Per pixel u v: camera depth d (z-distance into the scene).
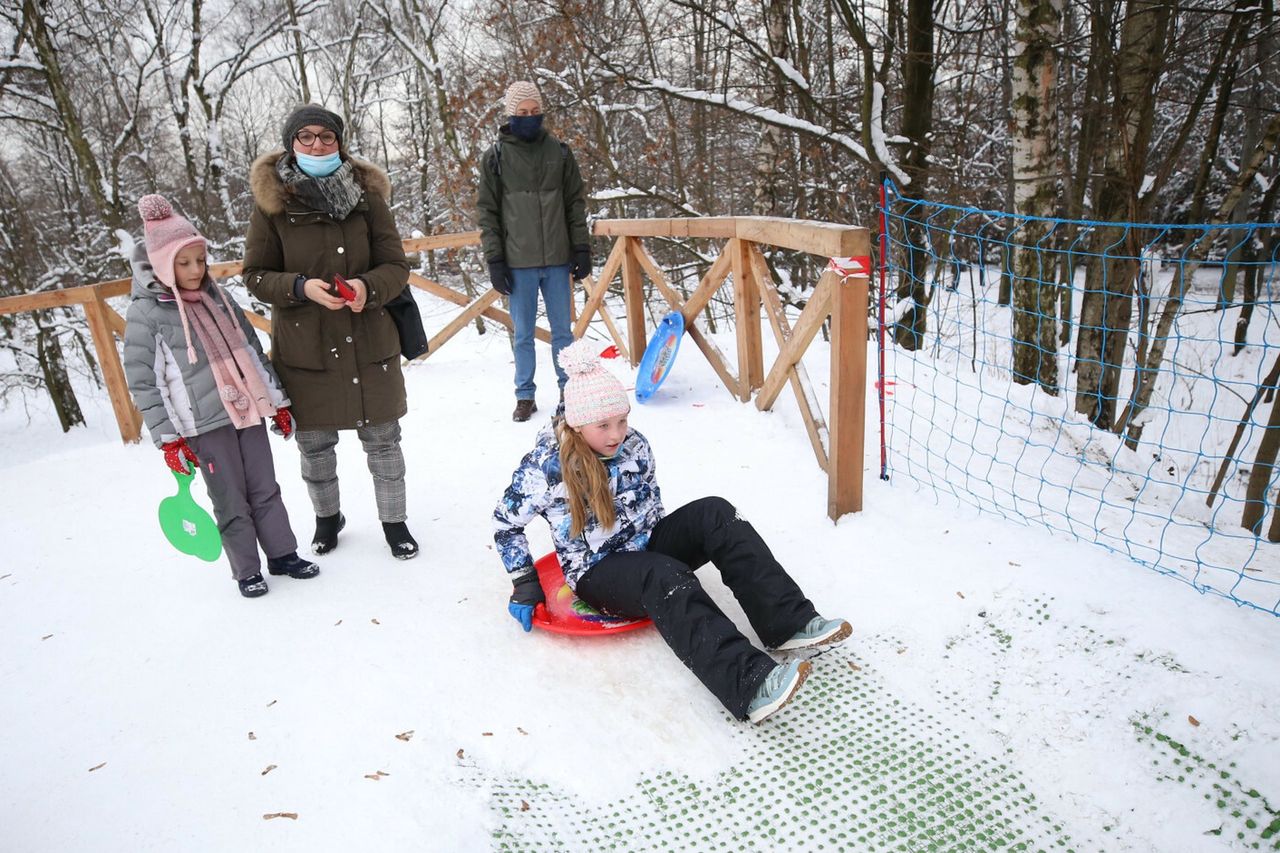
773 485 3.35
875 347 6.38
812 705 2.15
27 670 2.48
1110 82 7.27
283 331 2.66
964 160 10.73
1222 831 1.68
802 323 3.36
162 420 2.44
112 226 13.30
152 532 3.50
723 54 11.40
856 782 1.90
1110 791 1.81
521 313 4.43
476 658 2.39
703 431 4.04
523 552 2.43
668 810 1.86
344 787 1.92
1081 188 9.01
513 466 3.92
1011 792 1.85
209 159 14.87
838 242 2.72
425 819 1.81
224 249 15.07
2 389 14.71
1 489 4.21
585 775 1.96
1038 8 5.87
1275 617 2.21
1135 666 2.10
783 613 2.21
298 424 2.76
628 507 2.40
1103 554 2.59
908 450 3.65
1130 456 3.96
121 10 13.59
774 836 1.78
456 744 2.05
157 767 2.02
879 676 2.23
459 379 5.71
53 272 13.45
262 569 3.03
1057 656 2.20
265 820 1.83
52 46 12.23
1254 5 6.20
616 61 9.77
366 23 16.73
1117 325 7.03
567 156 4.35
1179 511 3.41
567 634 2.45
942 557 2.68
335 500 3.07
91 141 15.14
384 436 2.85
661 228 4.61
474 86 12.78
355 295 2.55
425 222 19.41
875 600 2.52
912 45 7.44
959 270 4.54
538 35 10.34
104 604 2.86
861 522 2.95
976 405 4.34
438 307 18.69
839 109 9.72
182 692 2.31
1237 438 5.17
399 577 2.89
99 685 2.38
